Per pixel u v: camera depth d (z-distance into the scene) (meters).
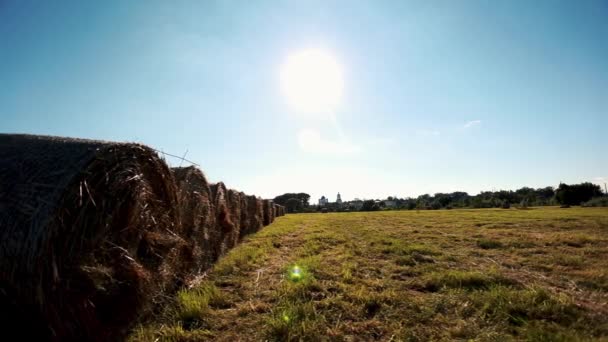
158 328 3.38
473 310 3.79
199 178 5.80
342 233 12.11
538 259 6.45
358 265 6.14
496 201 57.22
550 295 4.04
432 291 4.61
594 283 4.79
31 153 2.81
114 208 2.98
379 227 14.61
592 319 3.50
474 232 11.39
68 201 2.50
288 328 3.27
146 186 3.54
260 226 15.37
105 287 2.80
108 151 2.95
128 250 3.23
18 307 2.32
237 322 3.57
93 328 2.67
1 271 2.27
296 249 8.38
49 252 2.32
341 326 3.41
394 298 4.14
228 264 6.09
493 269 5.43
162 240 3.82
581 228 12.41
